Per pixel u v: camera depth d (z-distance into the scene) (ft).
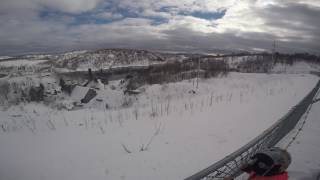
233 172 14.23
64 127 39.14
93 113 53.42
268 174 11.81
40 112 68.54
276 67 385.09
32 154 27.66
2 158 27.35
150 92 130.62
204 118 37.14
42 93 162.71
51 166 23.62
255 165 12.16
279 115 37.65
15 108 95.20
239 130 29.76
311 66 437.58
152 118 38.91
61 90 201.98
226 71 201.77
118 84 227.40
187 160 21.67
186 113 41.70
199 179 11.16
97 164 22.58
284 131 24.63
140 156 23.31
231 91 93.50
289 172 17.52
